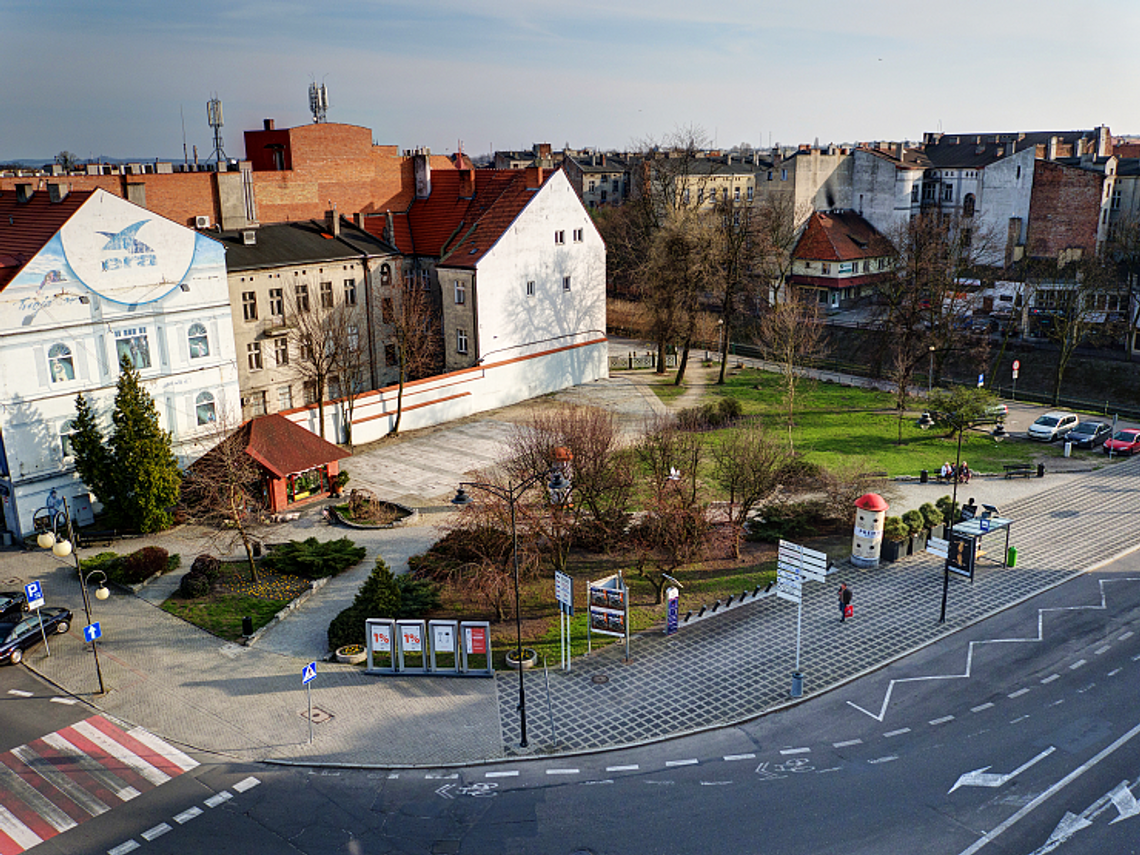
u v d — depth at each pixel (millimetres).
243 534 39000
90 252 43531
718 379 74250
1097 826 23500
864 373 77562
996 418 58844
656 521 40406
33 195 47031
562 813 24469
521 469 42219
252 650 33812
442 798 25281
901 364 64062
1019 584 38562
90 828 24250
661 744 27781
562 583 31172
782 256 83125
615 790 25453
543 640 34406
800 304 75812
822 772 26078
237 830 24031
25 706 30359
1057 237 91375
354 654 32906
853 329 85500
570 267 69625
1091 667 31594
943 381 74062
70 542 30953
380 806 24984
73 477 44688
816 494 46625
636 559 40906
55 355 43156
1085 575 39312
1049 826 23531
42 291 42062
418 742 27984
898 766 26250
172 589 38781
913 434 60062
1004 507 47406
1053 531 44250
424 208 71625
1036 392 73875
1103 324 73875
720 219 75875
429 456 55656
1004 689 30344
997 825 23609
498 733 28453
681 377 73188
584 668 32406
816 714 29203
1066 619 35250
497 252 63500
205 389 49625
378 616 34125
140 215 45250
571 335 71000
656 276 71500
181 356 48219
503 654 33312
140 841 23672
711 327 86188
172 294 47188
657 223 88500
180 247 47156
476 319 63375
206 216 60156
